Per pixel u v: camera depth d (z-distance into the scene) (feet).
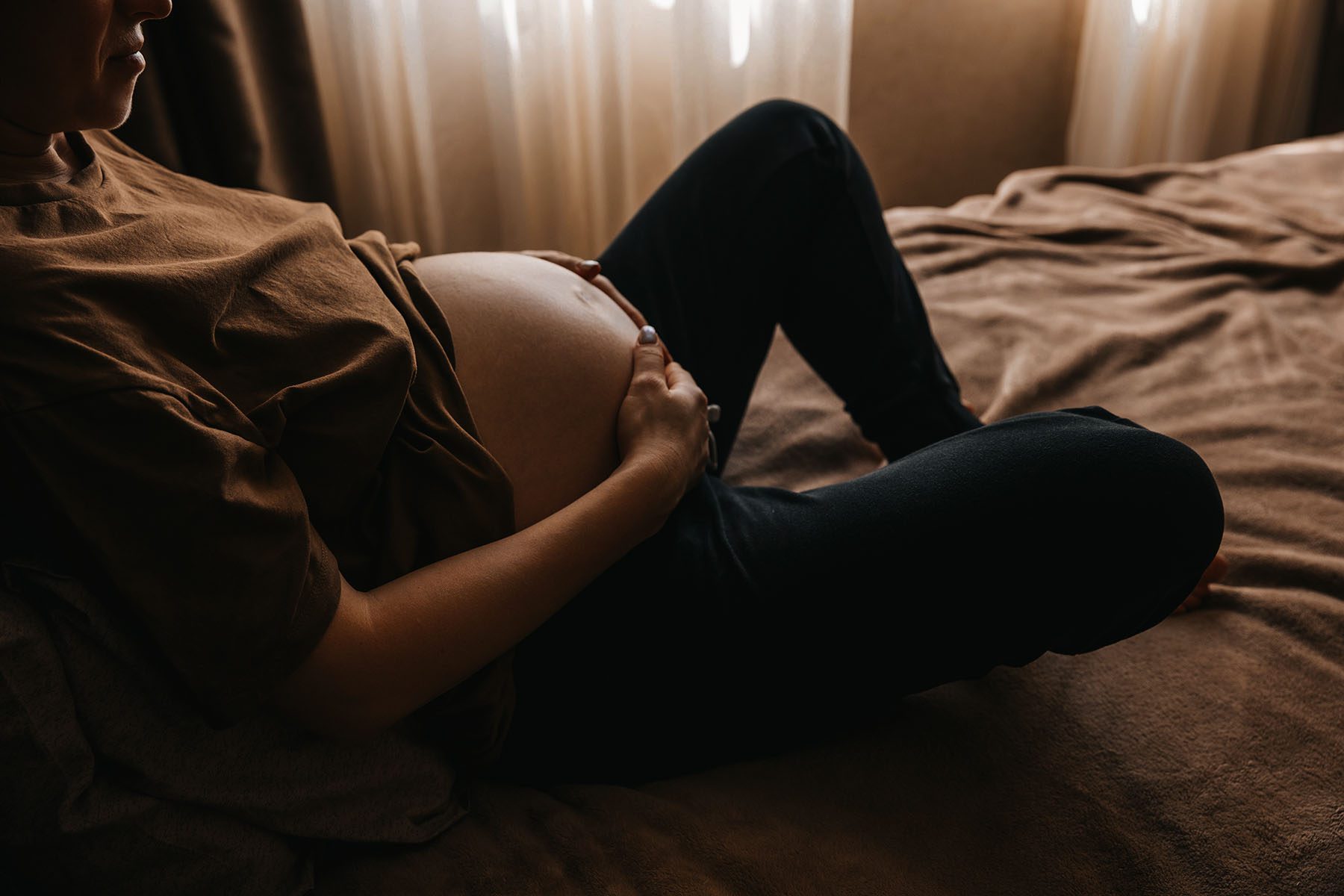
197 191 2.22
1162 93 7.43
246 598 1.51
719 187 2.92
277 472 1.62
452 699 1.96
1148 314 4.56
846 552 2.02
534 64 5.85
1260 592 2.82
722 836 2.12
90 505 1.48
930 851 2.13
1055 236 5.32
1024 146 7.88
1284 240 4.96
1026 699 2.53
